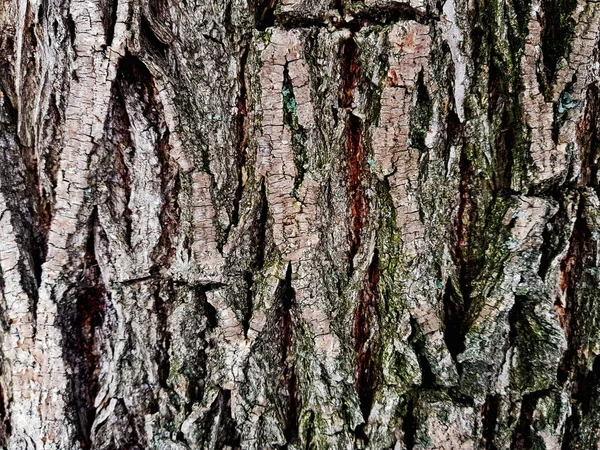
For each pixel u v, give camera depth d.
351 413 0.26
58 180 0.25
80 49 0.24
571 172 0.26
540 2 0.26
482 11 0.26
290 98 0.25
